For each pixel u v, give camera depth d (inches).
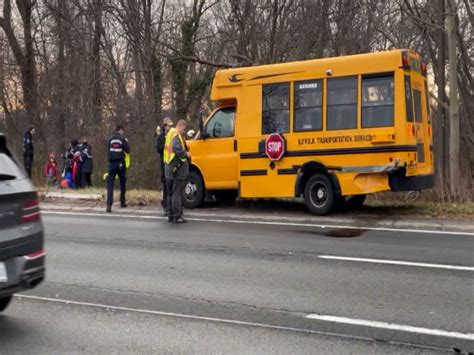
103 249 355.6
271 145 476.7
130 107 1003.9
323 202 462.9
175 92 1031.0
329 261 310.0
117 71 1072.2
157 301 245.6
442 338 197.3
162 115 1028.5
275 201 565.0
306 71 464.4
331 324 212.8
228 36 1022.4
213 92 513.3
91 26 1067.3
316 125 459.5
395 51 428.8
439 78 740.7
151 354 187.8
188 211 517.7
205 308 234.7
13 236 199.5
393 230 399.9
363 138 438.9
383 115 432.1
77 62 1157.7
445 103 744.3
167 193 466.9
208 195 540.1
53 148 1133.1
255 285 267.0
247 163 493.4
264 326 212.1
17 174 211.5
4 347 195.2
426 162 464.8
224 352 188.1
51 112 1187.9
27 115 1268.5
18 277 199.8
